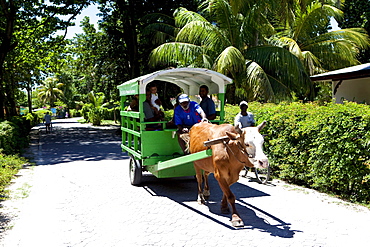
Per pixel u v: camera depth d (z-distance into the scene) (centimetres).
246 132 495
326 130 706
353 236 511
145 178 940
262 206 665
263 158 462
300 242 493
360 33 1847
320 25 1933
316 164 740
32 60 2659
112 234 539
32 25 2167
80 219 610
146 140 745
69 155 1438
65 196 760
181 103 718
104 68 2848
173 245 494
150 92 843
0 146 1212
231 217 606
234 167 554
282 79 1750
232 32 1764
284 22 2078
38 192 799
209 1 1769
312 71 1802
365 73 1202
